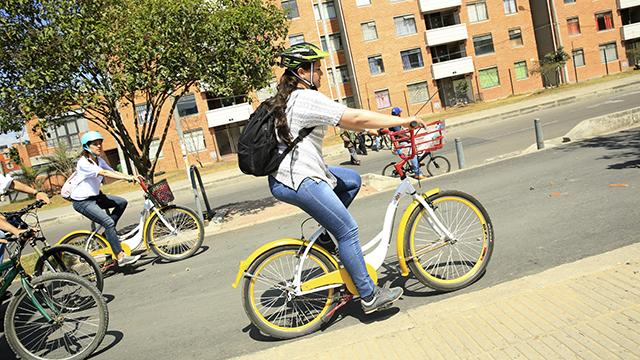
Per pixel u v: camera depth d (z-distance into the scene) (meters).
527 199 6.43
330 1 40.44
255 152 3.15
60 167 35.59
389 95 39.69
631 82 28.72
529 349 2.61
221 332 3.93
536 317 2.92
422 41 40.09
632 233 4.41
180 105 37.00
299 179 3.15
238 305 4.50
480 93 41.38
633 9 44.47
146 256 7.37
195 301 4.89
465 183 8.41
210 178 25.23
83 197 6.18
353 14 38.94
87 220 18.55
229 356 3.46
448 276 3.97
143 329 4.38
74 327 3.95
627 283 3.11
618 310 2.81
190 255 6.88
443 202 3.82
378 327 3.25
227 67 9.37
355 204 8.46
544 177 7.59
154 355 3.76
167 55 8.83
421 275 3.66
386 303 3.38
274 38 10.72
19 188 4.57
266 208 10.39
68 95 8.76
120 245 6.40
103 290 5.96
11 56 8.77
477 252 4.32
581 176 7.14
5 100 9.03
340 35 40.66
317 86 3.38
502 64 41.72
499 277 3.91
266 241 6.98
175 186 24.08
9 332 3.80
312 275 3.58
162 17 8.88
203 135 37.44
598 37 43.59
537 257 4.24
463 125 25.38
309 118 3.14
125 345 4.07
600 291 3.07
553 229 4.95
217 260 6.42
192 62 9.09
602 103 21.52
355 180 3.58
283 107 3.16
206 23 9.06
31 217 21.72
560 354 2.52
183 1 8.84
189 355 3.62
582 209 5.47
